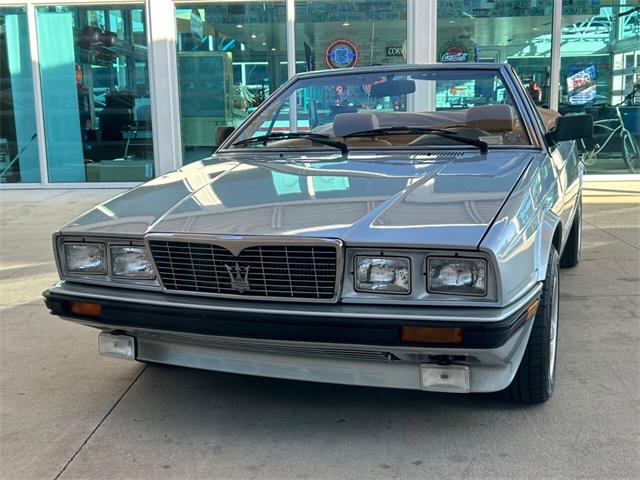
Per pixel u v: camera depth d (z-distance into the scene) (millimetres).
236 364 2611
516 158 3133
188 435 2695
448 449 2523
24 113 10500
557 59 9781
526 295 2344
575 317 3996
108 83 10234
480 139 3441
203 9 9906
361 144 3496
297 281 2355
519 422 2711
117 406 2977
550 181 3084
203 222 2545
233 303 2420
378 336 2230
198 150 10289
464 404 2885
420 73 3785
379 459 2469
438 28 9781
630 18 9688
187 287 2520
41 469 2459
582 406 2836
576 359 3352
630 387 3012
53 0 9977
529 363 2711
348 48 9906
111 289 2660
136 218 2711
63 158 10539
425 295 2250
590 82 9875
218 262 2443
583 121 3414
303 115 3930
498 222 2295
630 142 9984
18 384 3232
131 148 10375
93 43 10141
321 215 2469
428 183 2725
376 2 9742
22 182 10672
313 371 2502
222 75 10094
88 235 2688
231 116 10180
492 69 3721
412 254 2238
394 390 3053
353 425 2734
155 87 9883
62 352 3656
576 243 5031
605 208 7738
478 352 2184
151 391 3129
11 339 3869
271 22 9898
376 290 2289
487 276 2184
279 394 3057
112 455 2553
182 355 2711
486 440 2578
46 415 2900
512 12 9703
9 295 4770
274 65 10016
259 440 2637
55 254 2789
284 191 2779
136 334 2738
